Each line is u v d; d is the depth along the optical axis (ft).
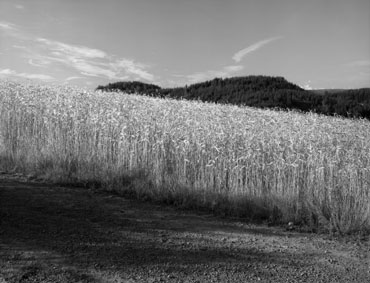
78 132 38.60
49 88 57.52
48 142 37.70
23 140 38.73
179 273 15.10
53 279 13.79
